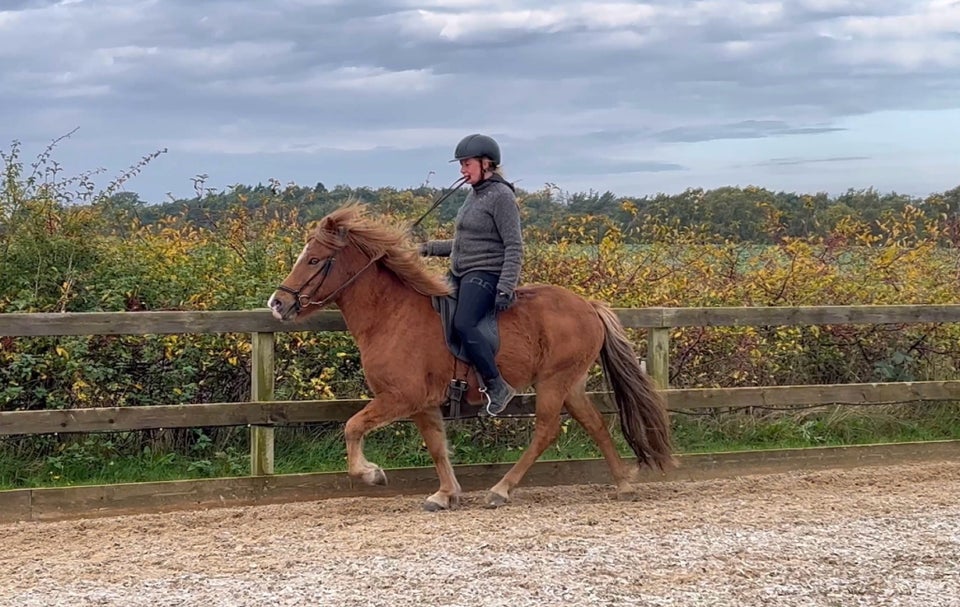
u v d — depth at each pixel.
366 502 7.03
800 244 10.02
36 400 7.90
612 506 6.82
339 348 8.12
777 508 6.62
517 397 7.38
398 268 6.46
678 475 7.86
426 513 6.64
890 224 10.83
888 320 8.36
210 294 8.30
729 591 4.75
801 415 9.23
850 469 8.17
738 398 7.98
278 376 8.15
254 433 6.99
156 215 9.48
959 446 8.55
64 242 8.40
